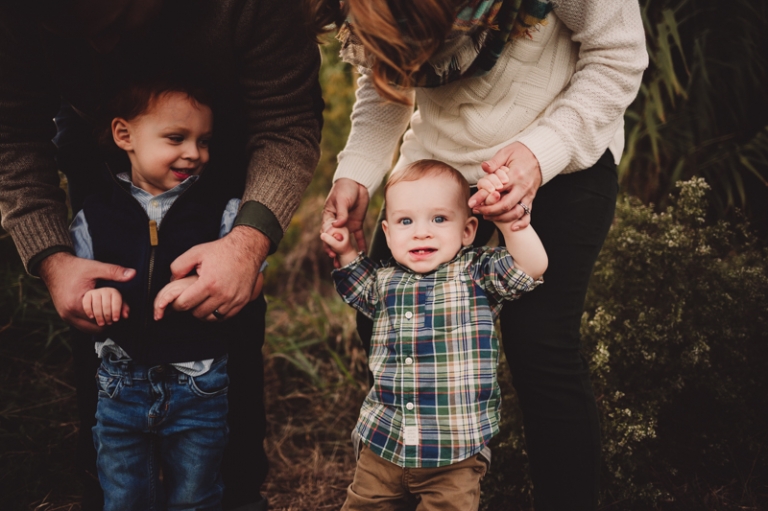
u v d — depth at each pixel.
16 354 2.50
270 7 1.39
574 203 1.45
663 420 2.03
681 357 1.93
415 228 1.51
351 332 2.95
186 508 1.51
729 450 1.90
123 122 1.50
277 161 1.47
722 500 1.80
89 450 1.66
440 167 1.54
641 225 2.15
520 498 1.96
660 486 1.89
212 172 1.56
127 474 1.49
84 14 1.22
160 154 1.48
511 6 1.28
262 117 1.49
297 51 1.45
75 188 1.69
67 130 1.65
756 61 2.45
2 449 2.06
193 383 1.47
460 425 1.41
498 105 1.45
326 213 1.69
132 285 1.42
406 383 1.43
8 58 1.40
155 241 1.44
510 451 1.96
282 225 1.46
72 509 1.95
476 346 1.43
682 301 1.97
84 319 1.38
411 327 1.46
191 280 1.38
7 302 2.58
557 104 1.40
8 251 2.72
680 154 2.54
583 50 1.40
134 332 1.43
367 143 1.75
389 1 1.13
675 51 2.51
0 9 1.33
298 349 2.81
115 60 1.47
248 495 1.73
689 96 2.52
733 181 2.49
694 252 2.03
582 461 1.45
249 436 1.69
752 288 1.98
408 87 1.29
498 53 1.33
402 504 1.52
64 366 2.53
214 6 1.37
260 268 1.49
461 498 1.41
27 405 2.27
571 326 1.46
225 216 1.53
